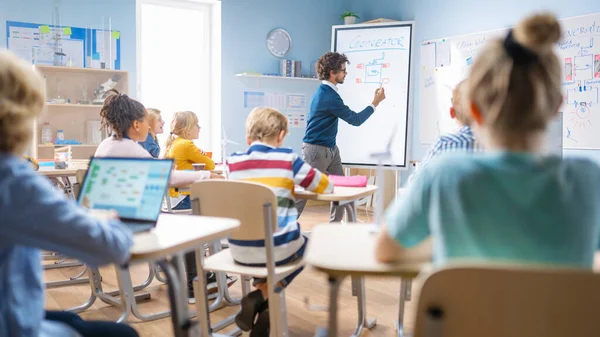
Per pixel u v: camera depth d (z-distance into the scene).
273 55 6.49
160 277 3.49
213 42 6.24
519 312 0.84
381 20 6.20
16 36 5.09
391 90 5.38
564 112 4.66
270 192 2.02
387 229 1.07
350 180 2.80
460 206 0.94
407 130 5.27
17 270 1.04
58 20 5.26
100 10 5.47
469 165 0.95
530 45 0.96
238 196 2.08
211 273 3.26
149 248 1.29
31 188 1.02
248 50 6.32
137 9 5.73
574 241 0.93
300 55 6.70
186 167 3.69
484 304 0.85
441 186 0.96
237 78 6.26
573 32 4.57
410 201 1.02
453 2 5.61
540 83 0.96
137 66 5.79
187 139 3.76
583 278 0.82
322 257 1.20
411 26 5.27
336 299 1.16
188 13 6.15
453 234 0.95
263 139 2.42
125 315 2.73
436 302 0.86
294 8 6.61
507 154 0.95
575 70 4.56
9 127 1.03
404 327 2.67
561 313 0.83
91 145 5.26
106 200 1.63
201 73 6.28
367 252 1.24
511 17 5.03
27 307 1.05
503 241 0.92
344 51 5.63
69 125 5.36
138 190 1.60
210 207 2.15
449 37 5.63
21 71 1.05
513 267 0.83
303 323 2.73
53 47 5.25
